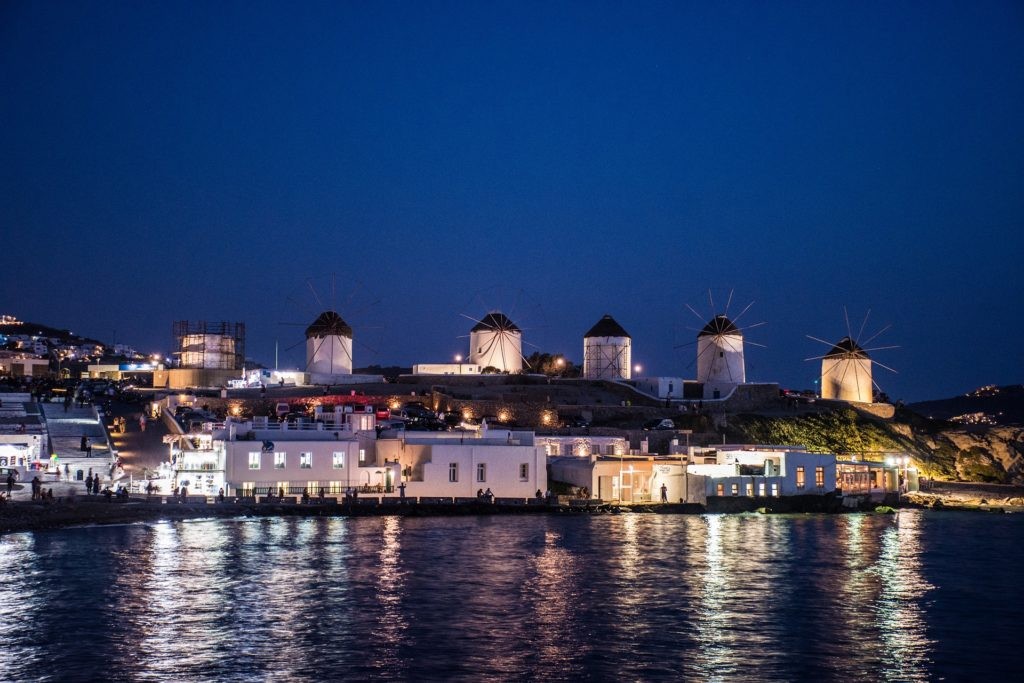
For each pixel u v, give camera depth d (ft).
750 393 590.96
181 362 626.23
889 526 354.95
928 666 184.03
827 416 568.00
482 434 402.11
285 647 187.32
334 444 359.25
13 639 188.03
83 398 495.82
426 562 260.62
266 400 499.10
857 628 207.31
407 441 378.53
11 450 355.56
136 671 172.96
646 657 185.88
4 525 287.89
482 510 355.77
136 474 360.28
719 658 186.29
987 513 405.18
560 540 300.20
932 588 243.81
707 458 400.47
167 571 241.55
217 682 168.96
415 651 186.70
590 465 384.27
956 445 599.16
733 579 249.96
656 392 595.88
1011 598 233.55
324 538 291.58
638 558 273.95
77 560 250.57
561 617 211.00
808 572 260.42
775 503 394.73
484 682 172.04
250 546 274.98
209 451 352.69
